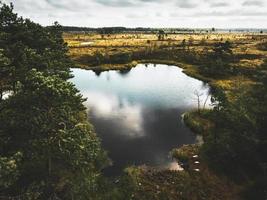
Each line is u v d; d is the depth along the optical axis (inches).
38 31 1904.5
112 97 3297.2
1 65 1159.6
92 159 1043.3
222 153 1686.8
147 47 6496.1
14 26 1750.7
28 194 911.0
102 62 5438.0
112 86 3882.9
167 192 1413.6
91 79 4320.9
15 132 956.6
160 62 5762.8
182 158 1786.4
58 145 945.5
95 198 1146.7
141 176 1558.8
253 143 1578.5
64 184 1147.3
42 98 956.0
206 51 5836.6
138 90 3671.3
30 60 1360.7
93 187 1097.4
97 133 2165.4
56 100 979.3
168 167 1684.3
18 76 1245.1
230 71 4143.7
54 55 1779.0
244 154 1619.1
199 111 2534.5
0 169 713.0
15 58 1405.0
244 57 5172.2
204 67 4566.9
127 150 1900.8
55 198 1055.6
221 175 1573.6
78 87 3762.3
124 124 2389.3
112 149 1909.4
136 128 2301.9
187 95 3417.8
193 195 1401.3
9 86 1314.0
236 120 1660.9
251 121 1595.7
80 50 6151.6
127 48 6624.0
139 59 6038.4
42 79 970.7
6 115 924.6
